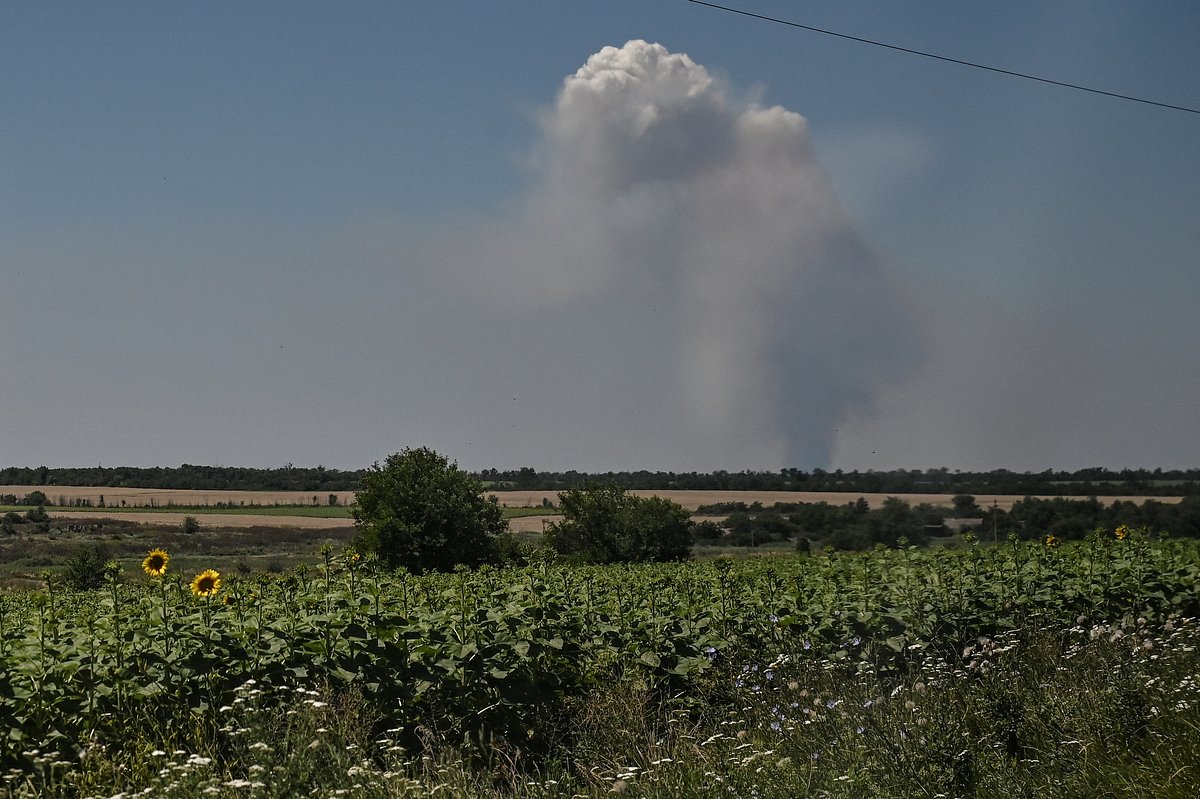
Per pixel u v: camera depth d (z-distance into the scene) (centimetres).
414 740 888
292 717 780
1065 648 1164
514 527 9812
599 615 1254
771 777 674
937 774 644
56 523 10806
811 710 811
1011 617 1281
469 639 994
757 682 998
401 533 5006
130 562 6881
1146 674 806
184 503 14075
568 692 1051
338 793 641
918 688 812
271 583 1271
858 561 2089
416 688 923
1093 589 1434
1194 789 609
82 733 808
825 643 1144
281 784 639
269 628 971
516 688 979
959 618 1241
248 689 863
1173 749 664
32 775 724
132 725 823
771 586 1379
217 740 815
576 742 907
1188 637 1045
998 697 764
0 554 7625
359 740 796
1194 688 762
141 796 659
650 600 1345
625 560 6284
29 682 851
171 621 973
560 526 6538
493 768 848
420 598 1248
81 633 1016
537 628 1084
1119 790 631
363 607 1014
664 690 1081
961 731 692
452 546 5053
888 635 1167
